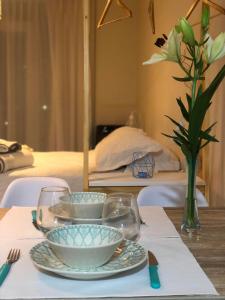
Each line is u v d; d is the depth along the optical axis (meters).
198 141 1.39
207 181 2.51
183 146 1.40
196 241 1.35
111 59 5.12
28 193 2.09
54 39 4.94
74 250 1.00
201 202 1.96
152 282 0.98
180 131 1.53
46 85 5.03
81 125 5.09
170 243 1.32
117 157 2.93
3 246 1.27
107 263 1.08
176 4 3.10
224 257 1.20
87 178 2.58
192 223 1.46
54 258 1.10
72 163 3.16
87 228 1.15
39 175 2.88
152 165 2.82
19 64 4.98
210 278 1.04
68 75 5.02
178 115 2.96
